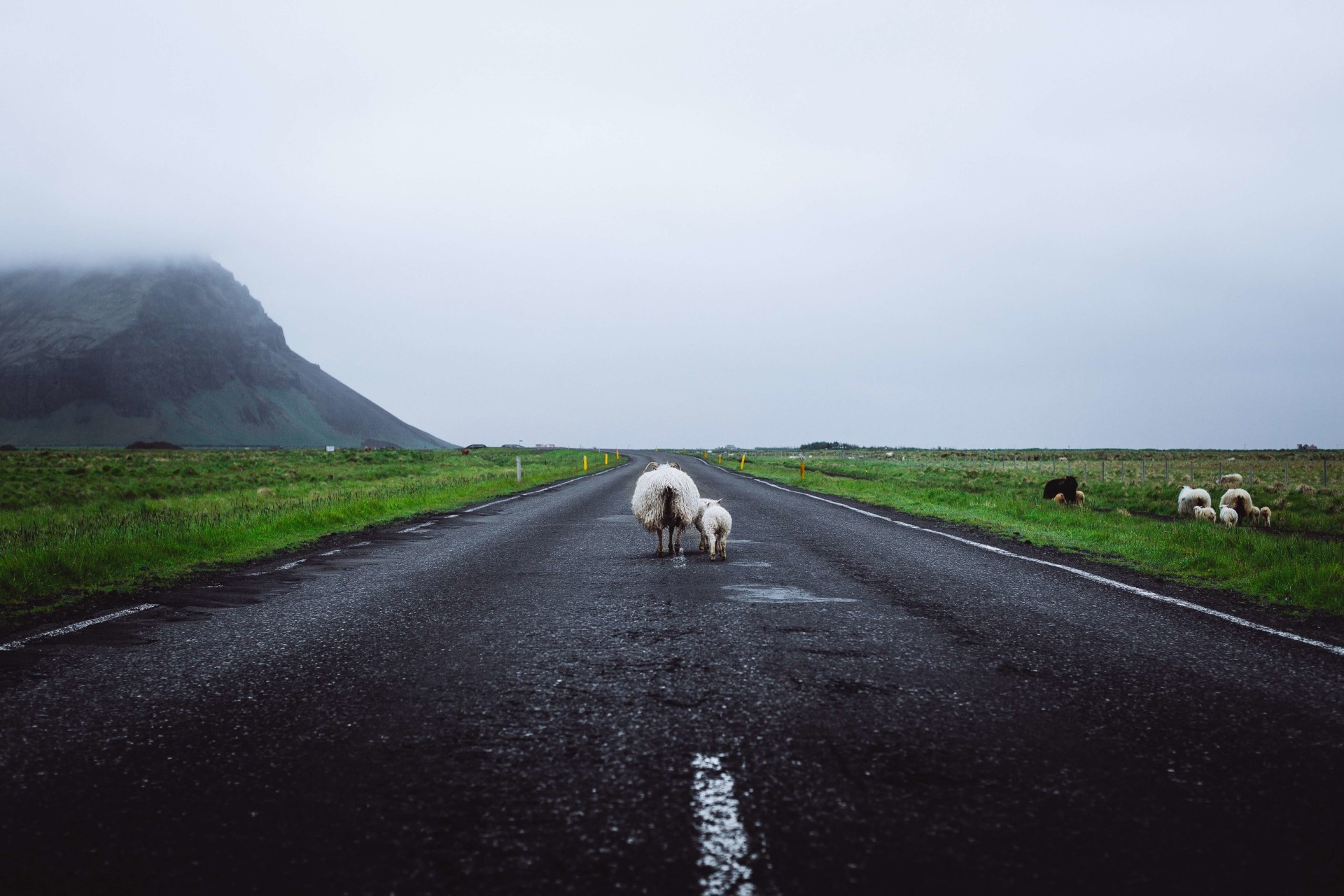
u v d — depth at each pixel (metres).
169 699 4.09
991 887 2.21
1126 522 13.95
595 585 7.63
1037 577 8.12
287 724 3.67
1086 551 10.40
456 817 2.66
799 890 2.19
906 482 32.53
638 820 2.63
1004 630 5.61
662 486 9.66
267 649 5.20
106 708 3.94
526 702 3.95
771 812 2.68
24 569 7.95
